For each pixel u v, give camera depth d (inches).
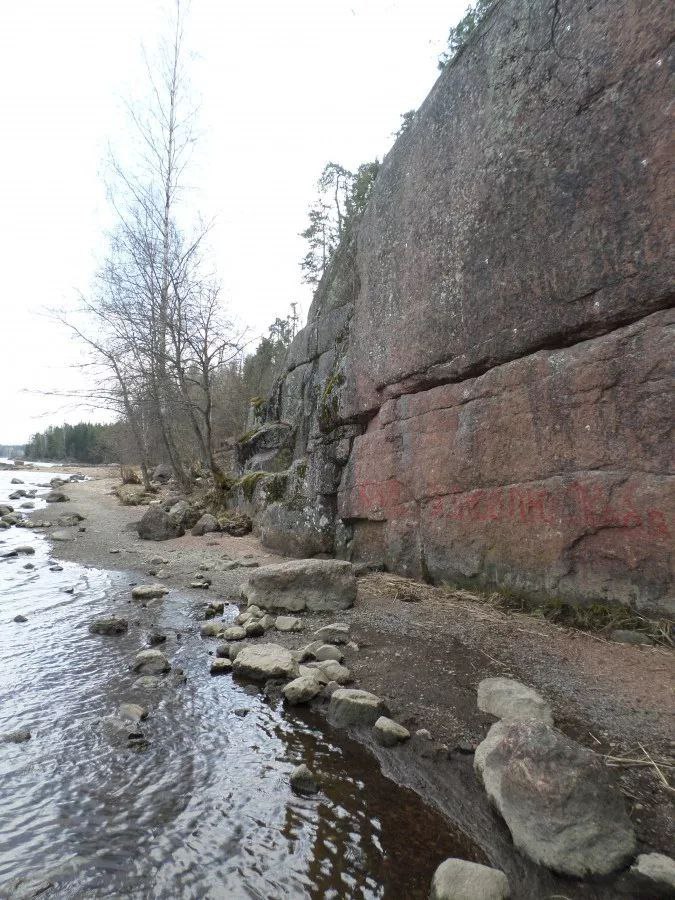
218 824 93.1
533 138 206.7
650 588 164.4
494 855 85.0
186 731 125.3
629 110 169.6
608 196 176.1
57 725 127.2
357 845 88.3
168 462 1112.2
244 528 444.5
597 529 179.3
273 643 180.7
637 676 141.5
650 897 75.0
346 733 125.1
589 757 88.0
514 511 211.8
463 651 168.2
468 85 248.4
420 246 274.1
